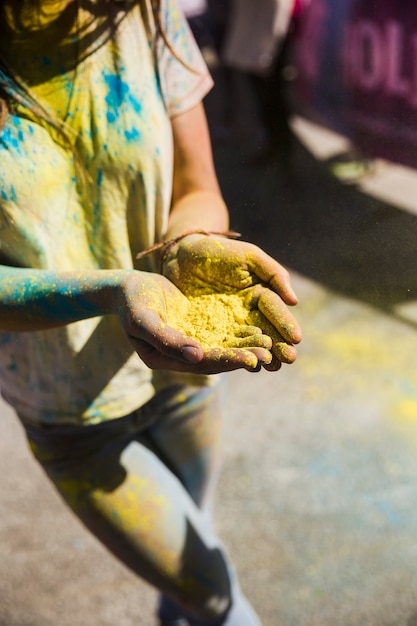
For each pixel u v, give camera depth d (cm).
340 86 401
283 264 361
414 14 350
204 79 179
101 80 162
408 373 351
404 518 291
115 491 186
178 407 195
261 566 280
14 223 162
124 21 163
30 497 314
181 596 195
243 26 478
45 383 179
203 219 174
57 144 162
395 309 381
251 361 130
